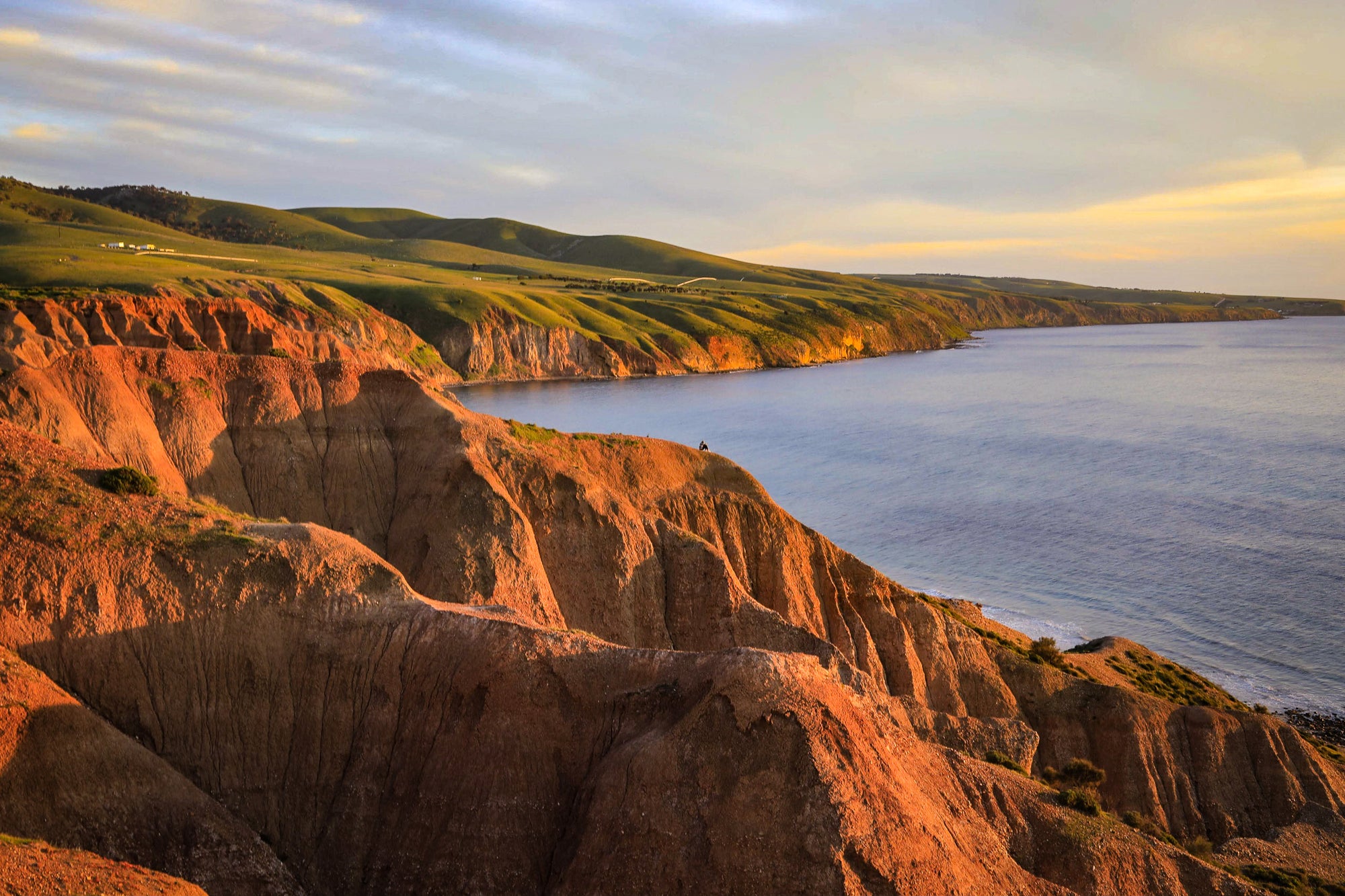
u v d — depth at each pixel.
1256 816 56.25
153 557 33.06
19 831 26.83
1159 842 37.72
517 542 49.75
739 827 28.58
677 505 60.66
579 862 29.14
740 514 62.41
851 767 29.70
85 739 29.12
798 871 27.80
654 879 28.30
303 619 33.75
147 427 50.91
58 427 46.78
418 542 51.12
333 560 34.88
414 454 55.22
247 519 37.72
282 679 33.12
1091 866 34.53
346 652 33.59
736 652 31.47
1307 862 50.06
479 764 31.77
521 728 32.06
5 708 27.97
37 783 27.75
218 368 55.19
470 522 50.19
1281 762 57.53
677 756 29.75
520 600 48.53
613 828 29.17
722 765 29.50
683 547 55.78
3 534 31.81
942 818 32.06
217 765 31.94
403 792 31.98
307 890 30.94
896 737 34.78
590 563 53.19
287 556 34.34
